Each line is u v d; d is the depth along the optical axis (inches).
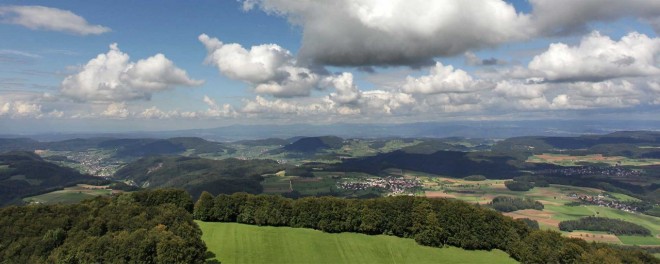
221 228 5231.3
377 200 5536.4
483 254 4896.7
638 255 4547.2
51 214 4015.8
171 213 4227.4
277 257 4421.8
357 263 4458.7
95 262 3309.5
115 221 3912.4
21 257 3425.2
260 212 5452.8
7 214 3954.2
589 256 4335.6
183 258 3533.5
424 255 4781.0
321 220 5319.9
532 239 4800.7
